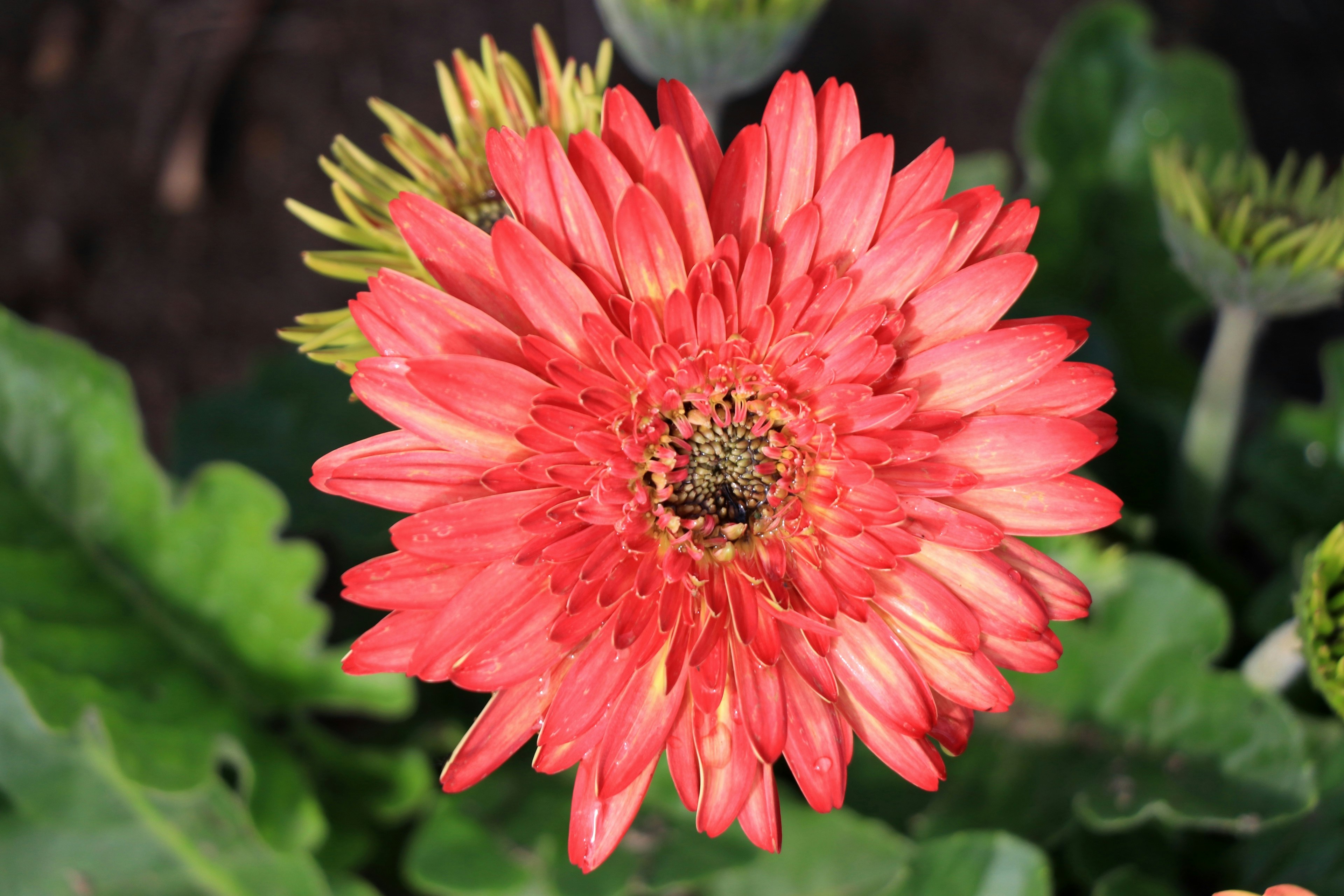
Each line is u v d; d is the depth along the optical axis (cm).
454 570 30
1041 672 30
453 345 29
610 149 29
